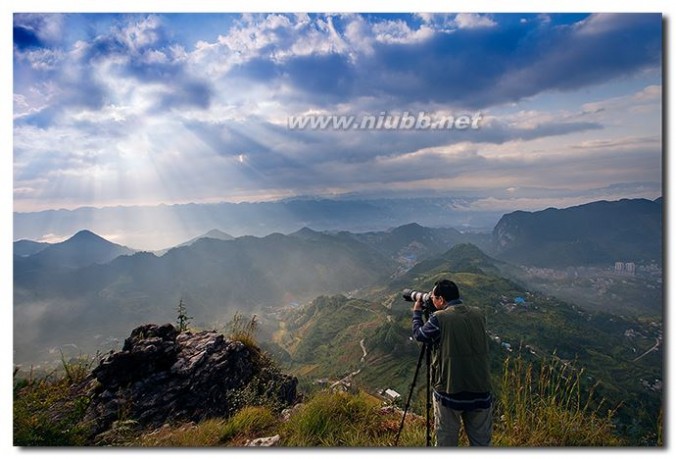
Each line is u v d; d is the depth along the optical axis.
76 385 6.94
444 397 3.89
